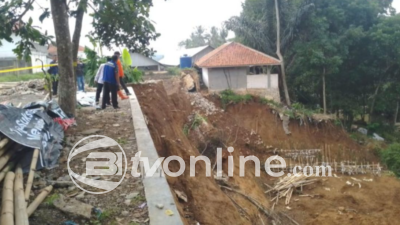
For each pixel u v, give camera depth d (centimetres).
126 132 766
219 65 2420
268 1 2661
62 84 862
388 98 2792
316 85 2683
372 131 2784
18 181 471
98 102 1109
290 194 1332
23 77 2198
